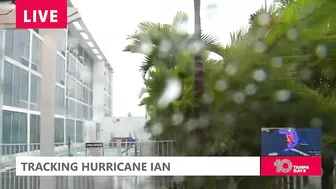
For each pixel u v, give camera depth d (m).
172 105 3.88
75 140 9.57
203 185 3.51
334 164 3.78
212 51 3.76
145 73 4.61
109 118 7.75
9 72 11.71
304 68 3.42
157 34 4.55
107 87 8.72
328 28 3.20
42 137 4.46
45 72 4.58
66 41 8.96
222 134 3.48
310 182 3.86
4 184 4.86
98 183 4.96
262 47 3.30
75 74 10.03
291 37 3.24
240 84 3.36
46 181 4.46
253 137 3.42
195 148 3.60
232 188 3.46
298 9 3.26
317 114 3.29
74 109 10.18
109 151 5.30
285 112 3.29
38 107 14.34
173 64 4.33
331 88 3.52
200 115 3.56
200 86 3.60
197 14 3.81
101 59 8.96
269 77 3.29
